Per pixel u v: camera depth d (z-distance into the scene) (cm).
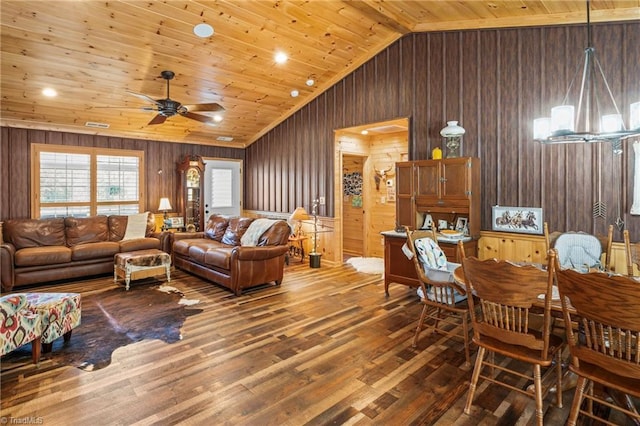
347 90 591
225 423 207
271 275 492
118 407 222
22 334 259
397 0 399
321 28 466
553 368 266
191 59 480
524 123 413
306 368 271
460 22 445
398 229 481
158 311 395
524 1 371
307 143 671
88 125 610
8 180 555
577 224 382
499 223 430
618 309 161
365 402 228
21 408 221
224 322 363
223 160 793
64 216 606
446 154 467
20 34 387
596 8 362
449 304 289
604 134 223
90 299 437
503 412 218
